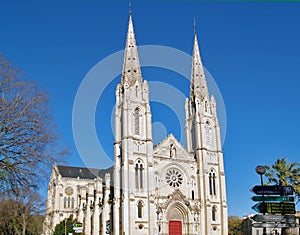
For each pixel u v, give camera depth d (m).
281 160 84.19
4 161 36.94
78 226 79.81
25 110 37.69
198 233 108.94
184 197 109.94
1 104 36.88
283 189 28.16
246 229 151.12
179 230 107.38
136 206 102.81
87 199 130.50
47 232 146.62
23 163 37.53
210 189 116.44
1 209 103.38
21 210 104.50
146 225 102.81
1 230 110.62
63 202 159.50
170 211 107.56
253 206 28.08
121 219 101.81
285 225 27.53
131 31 125.50
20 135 37.59
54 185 163.88
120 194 104.75
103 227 109.00
